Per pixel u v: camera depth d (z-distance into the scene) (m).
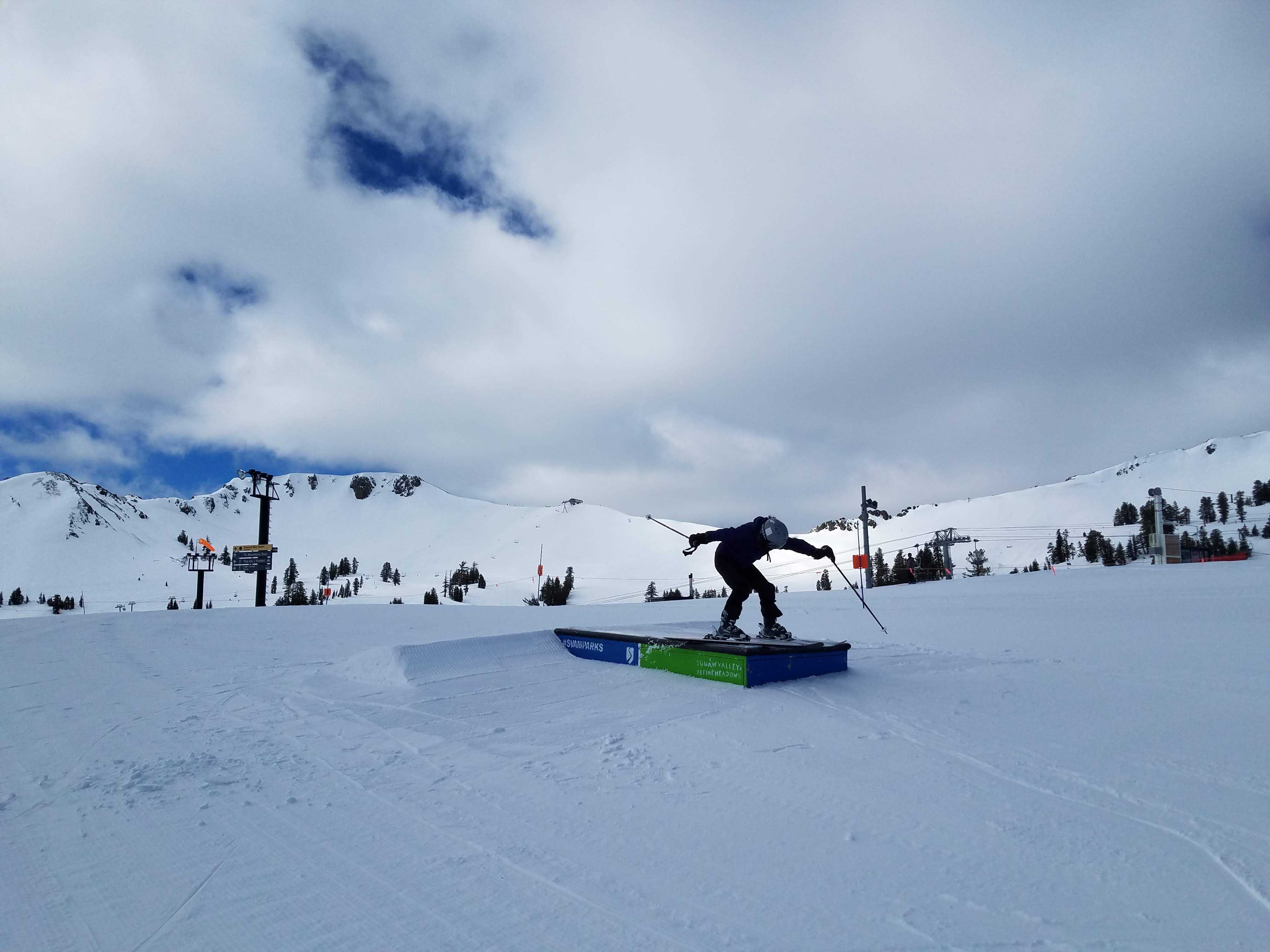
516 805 3.47
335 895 2.54
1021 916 2.32
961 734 4.57
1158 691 5.66
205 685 7.02
